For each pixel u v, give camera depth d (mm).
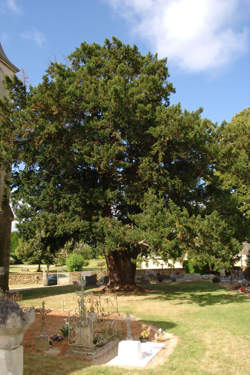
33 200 21516
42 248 25547
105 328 12695
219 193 25344
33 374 8383
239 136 25297
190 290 26531
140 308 17906
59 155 20609
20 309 5301
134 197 21828
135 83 23484
